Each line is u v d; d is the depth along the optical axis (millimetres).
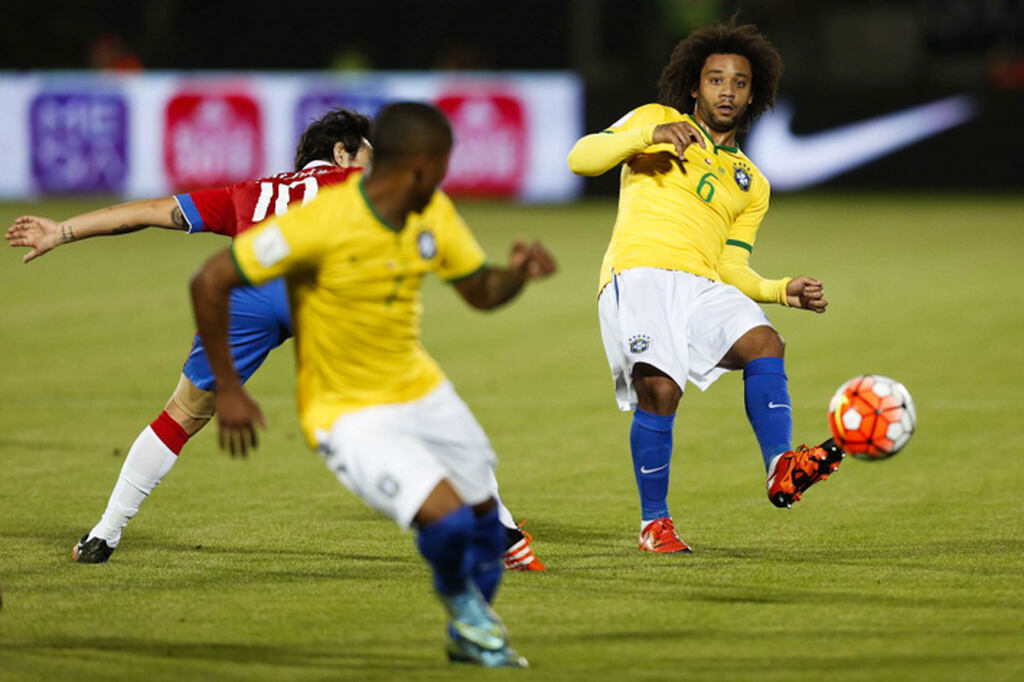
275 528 23938
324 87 86938
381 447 15680
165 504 25859
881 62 108812
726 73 22812
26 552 22281
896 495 26438
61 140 87062
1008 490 26766
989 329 47312
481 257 16281
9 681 15773
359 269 15664
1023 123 92375
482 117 89000
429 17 110750
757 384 21922
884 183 93312
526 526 24234
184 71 108812
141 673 16094
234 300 21203
